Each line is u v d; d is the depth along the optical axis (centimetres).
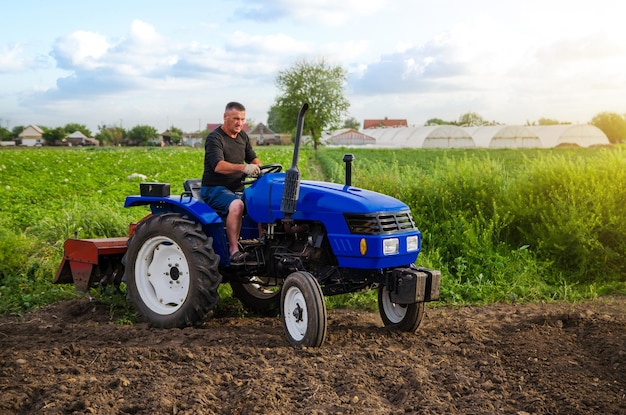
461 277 845
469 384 441
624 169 966
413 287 540
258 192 603
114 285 718
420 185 1041
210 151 633
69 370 468
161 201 664
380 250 534
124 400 409
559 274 875
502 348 530
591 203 940
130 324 650
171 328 615
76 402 398
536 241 926
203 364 482
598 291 814
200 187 669
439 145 7650
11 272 823
